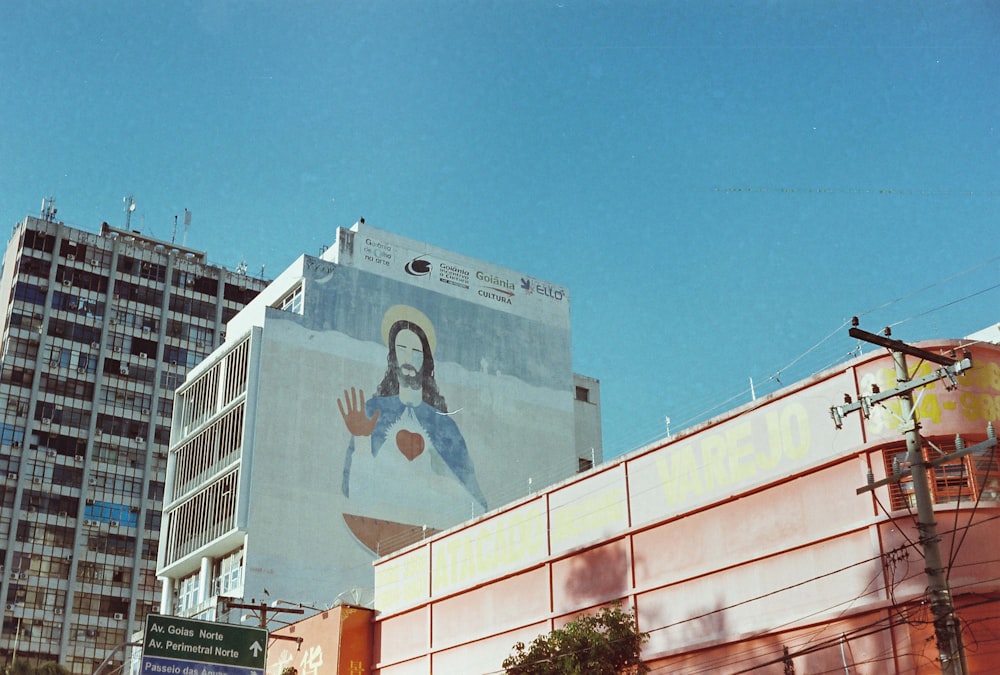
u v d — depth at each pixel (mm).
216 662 41750
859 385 31859
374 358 65375
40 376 96625
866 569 30500
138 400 100000
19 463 93812
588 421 75938
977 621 28453
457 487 65500
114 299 101812
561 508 40375
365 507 61719
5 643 88312
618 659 33344
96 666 91000
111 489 96562
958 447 30062
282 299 67750
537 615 39938
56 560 92562
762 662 32344
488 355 70188
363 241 67875
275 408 61062
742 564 33781
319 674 47438
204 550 60906
